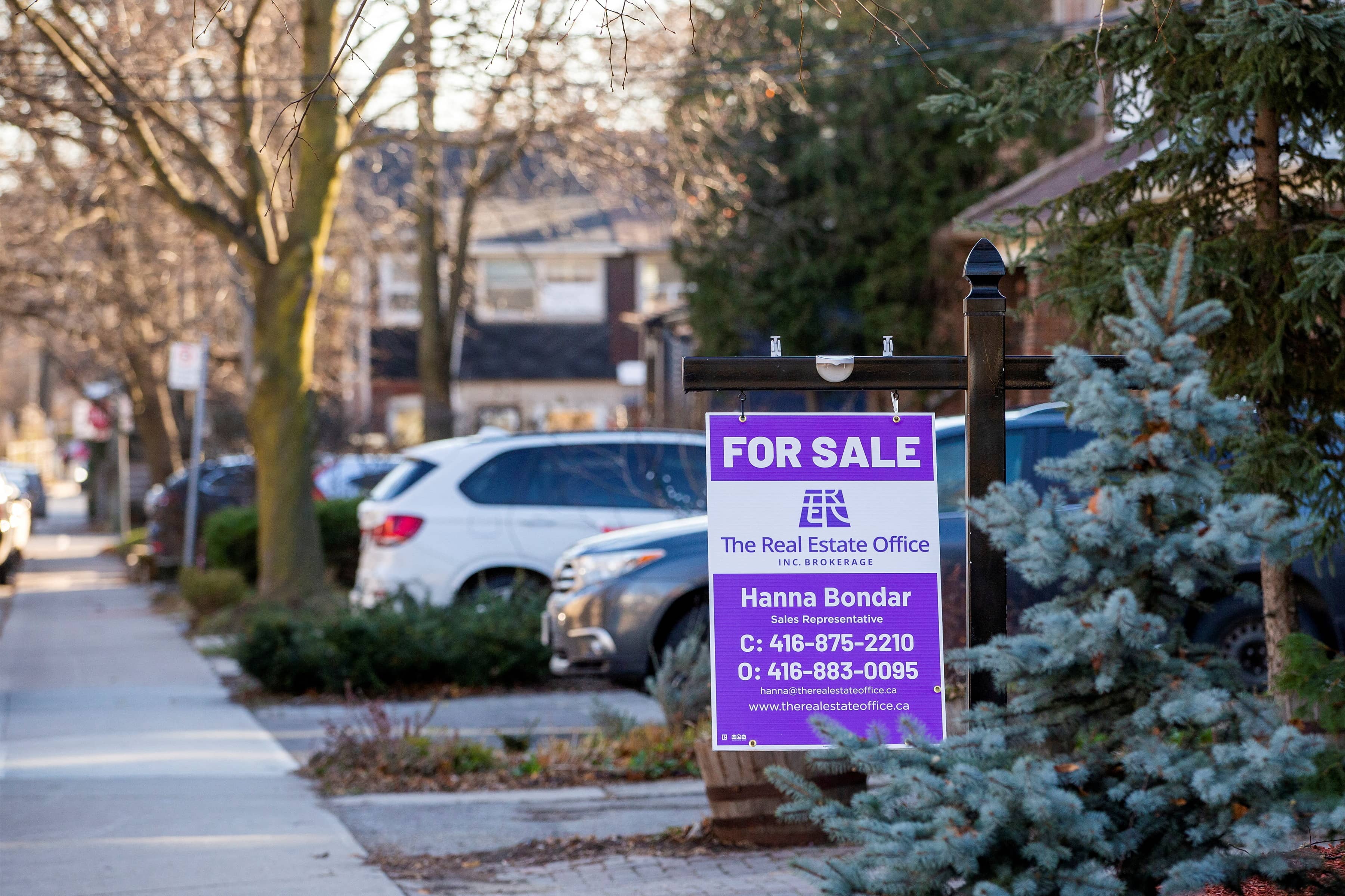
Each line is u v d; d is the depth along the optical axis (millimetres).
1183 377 9445
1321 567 20375
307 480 39281
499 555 30188
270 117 41781
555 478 30625
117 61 36281
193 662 33375
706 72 38625
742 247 47906
